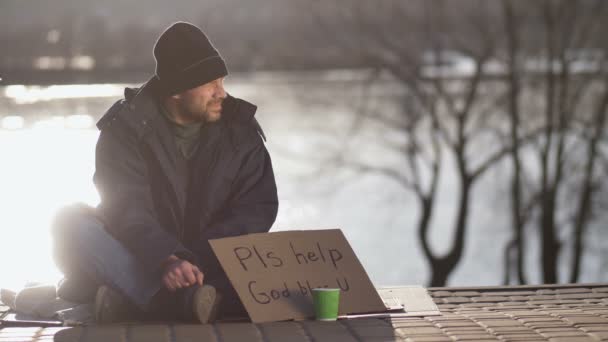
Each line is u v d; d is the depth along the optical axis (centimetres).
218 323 1026
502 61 6769
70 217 1053
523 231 6894
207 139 1080
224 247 1039
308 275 1065
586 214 6556
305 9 6544
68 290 1089
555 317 1053
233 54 6303
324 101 7062
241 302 1043
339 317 1048
